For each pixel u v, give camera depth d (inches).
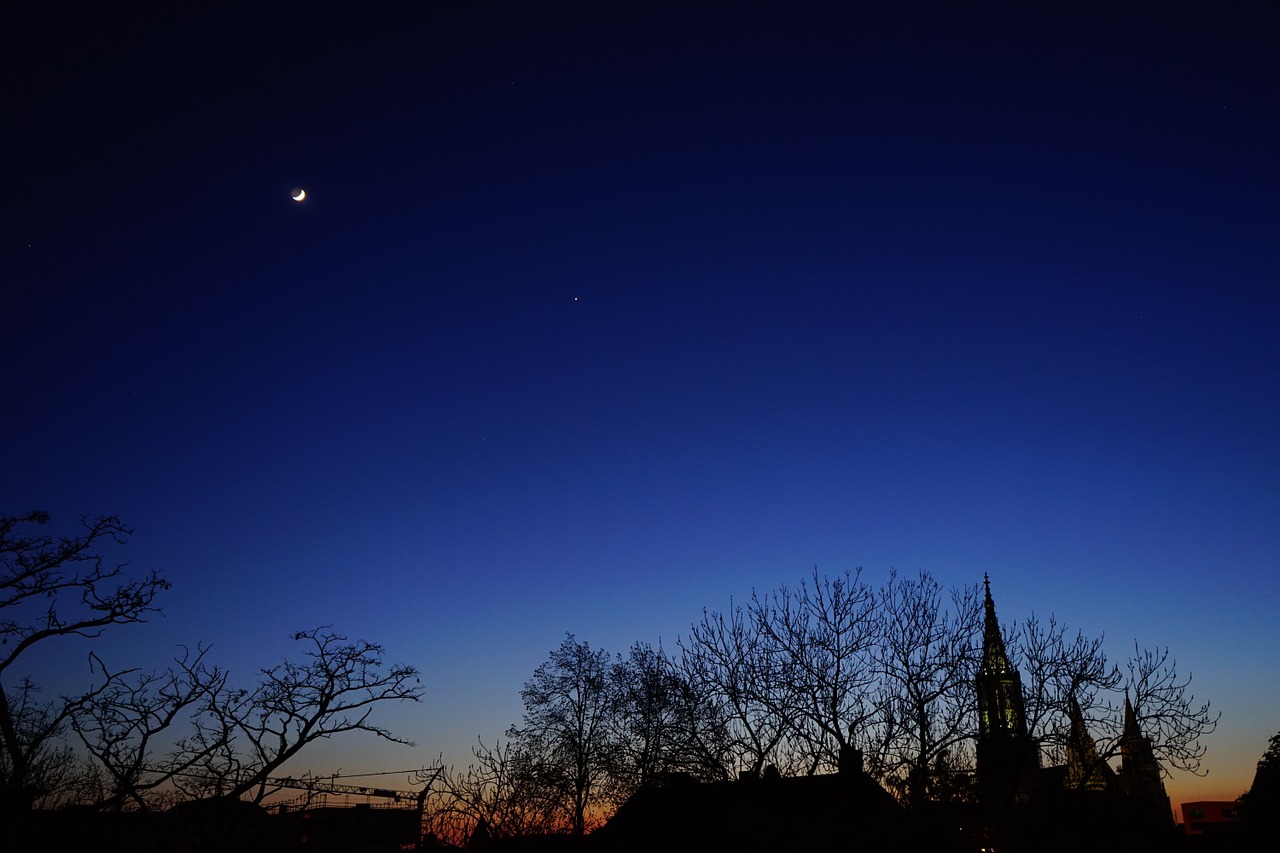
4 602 930.7
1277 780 1699.1
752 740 1315.2
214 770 987.9
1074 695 1311.5
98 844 959.0
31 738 939.3
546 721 2245.3
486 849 1266.0
